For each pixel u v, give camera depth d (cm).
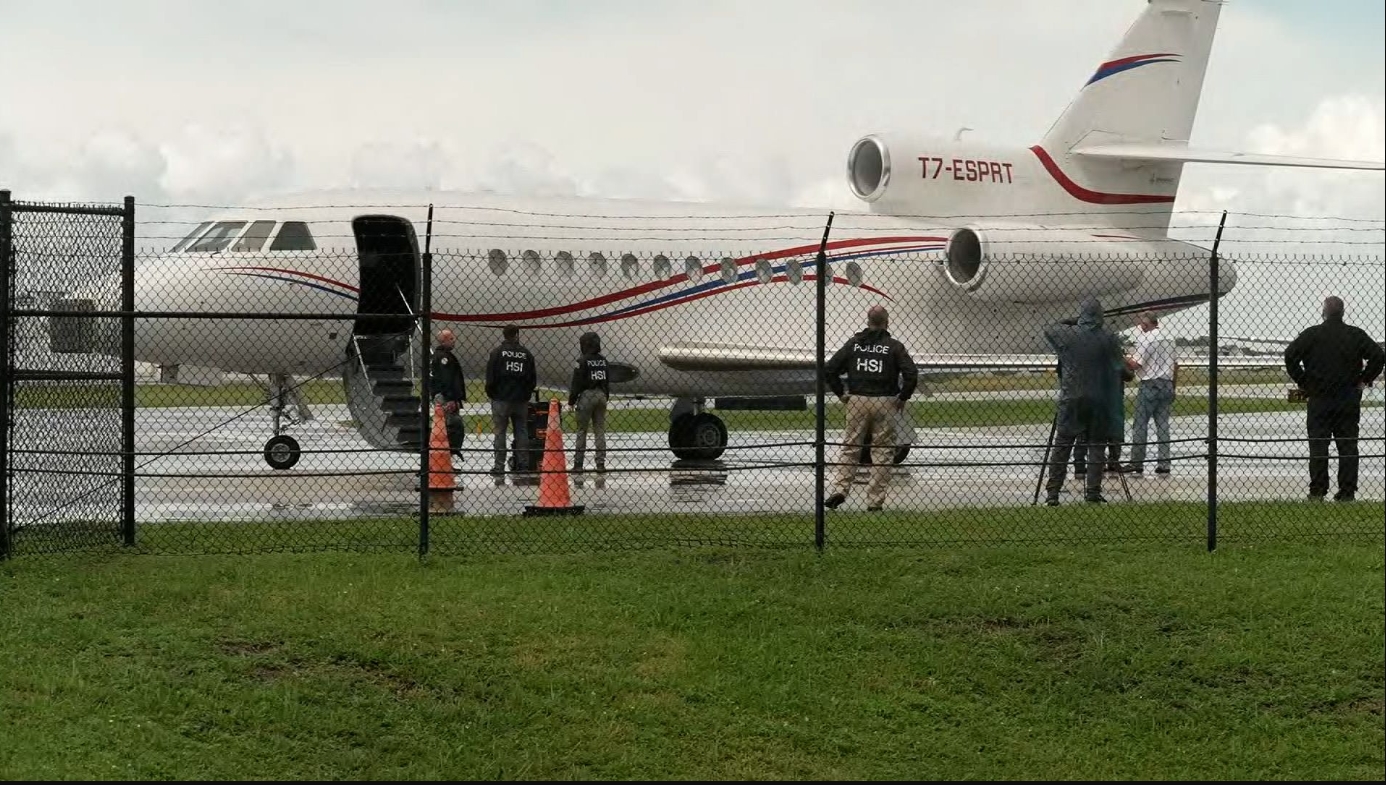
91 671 999
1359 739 1020
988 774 967
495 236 2258
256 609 1110
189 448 2469
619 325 2361
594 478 1962
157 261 2125
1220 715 1045
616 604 1155
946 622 1154
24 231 1281
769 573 1238
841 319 2559
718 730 997
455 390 1917
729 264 2447
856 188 2767
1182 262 2798
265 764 913
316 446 2489
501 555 1277
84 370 1313
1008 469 2198
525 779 926
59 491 1336
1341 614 1166
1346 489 1616
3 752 879
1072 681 1077
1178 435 2767
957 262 2630
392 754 941
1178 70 2925
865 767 968
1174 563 1277
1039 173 2825
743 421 3134
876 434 1553
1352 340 1593
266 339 2142
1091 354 1587
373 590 1159
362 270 2195
